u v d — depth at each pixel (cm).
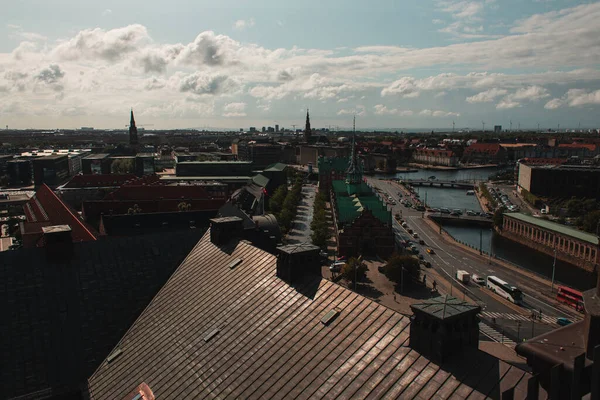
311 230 18688
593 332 2261
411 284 11769
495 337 8806
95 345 4597
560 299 10950
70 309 4781
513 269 13650
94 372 4369
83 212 13588
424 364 2848
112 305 4969
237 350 3666
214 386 3409
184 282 5088
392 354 3019
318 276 4103
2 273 4819
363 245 14675
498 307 10538
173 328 4372
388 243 14638
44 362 4303
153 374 3884
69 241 5212
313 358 3269
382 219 15550
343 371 3052
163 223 9556
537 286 12075
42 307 4700
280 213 19462
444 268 13650
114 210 13688
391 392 2752
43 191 15762
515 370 2664
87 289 5003
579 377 2092
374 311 3450
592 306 2317
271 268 4506
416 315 2955
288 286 4138
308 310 3753
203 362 3712
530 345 2481
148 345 4325
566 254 15275
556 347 2412
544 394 2380
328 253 15162
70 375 4300
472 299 11012
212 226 5631
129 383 3938
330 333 3428
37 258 5072
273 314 3888
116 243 5562
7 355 4241
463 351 2883
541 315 10050
